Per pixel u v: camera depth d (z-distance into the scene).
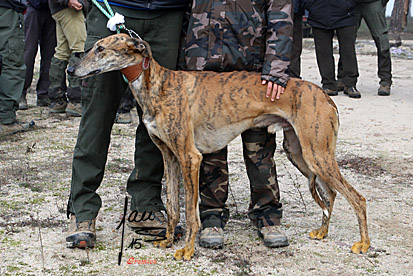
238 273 3.38
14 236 3.93
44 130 7.21
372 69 14.21
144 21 3.80
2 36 6.73
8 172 5.38
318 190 3.92
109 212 4.46
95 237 3.82
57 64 8.11
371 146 6.57
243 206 4.66
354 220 4.32
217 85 3.64
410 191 5.02
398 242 3.89
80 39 7.71
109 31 3.73
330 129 3.56
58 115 8.17
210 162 3.84
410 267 3.50
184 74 3.64
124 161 5.94
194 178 3.54
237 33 3.76
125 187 5.09
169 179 3.75
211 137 3.69
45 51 8.68
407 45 19.92
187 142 3.52
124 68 3.48
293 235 4.03
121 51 3.42
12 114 6.96
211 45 3.78
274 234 3.81
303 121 3.55
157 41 3.88
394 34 25.17
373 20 9.84
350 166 5.79
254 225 4.20
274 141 3.89
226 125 3.66
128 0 3.73
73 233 3.73
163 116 3.50
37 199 4.71
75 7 7.48
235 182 5.30
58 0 7.45
